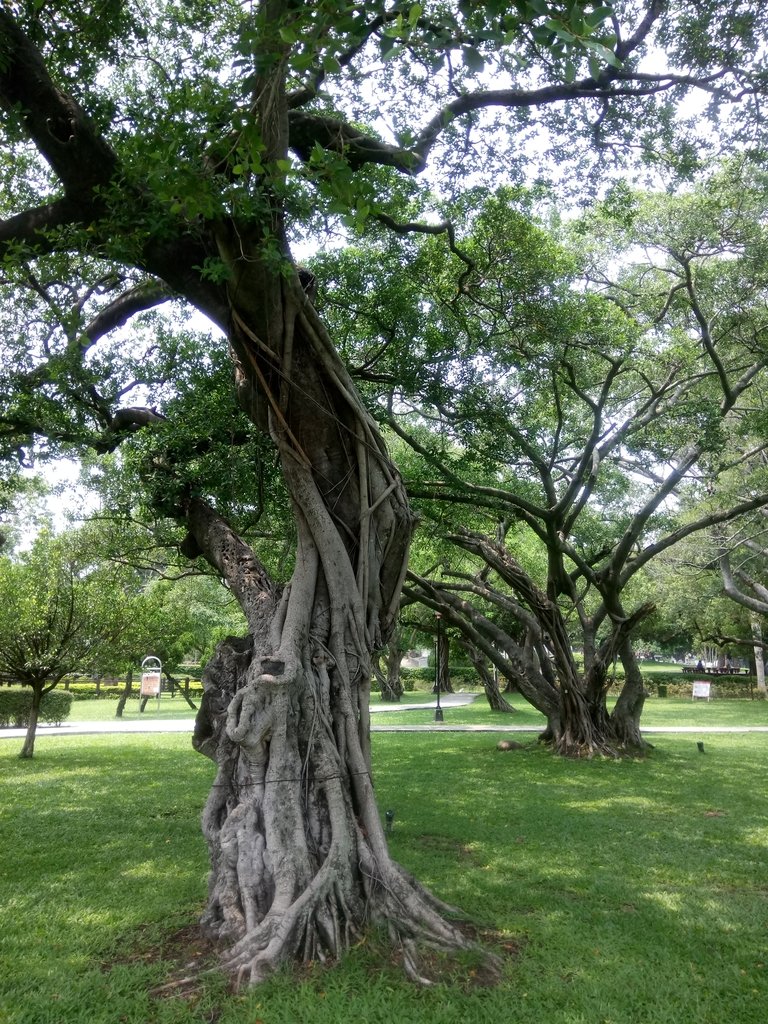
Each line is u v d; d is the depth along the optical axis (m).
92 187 6.94
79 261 9.45
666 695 41.25
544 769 14.48
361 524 6.66
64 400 10.34
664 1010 4.61
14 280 9.02
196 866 7.78
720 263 14.60
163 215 6.14
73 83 7.96
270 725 5.60
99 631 15.92
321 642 6.30
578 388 13.20
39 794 11.75
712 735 20.50
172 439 9.12
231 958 4.91
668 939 5.82
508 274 11.29
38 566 16.02
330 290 11.21
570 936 5.78
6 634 15.14
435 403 11.40
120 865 7.84
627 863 7.98
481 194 10.47
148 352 11.21
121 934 5.78
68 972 5.11
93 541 15.62
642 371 14.88
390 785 12.63
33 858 8.13
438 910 5.89
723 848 8.63
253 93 5.75
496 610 27.78
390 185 10.20
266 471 10.09
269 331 6.27
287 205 6.37
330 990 4.59
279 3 5.20
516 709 30.97
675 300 15.59
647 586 30.94
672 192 10.73
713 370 15.80
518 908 6.47
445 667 43.16
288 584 6.72
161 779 13.12
